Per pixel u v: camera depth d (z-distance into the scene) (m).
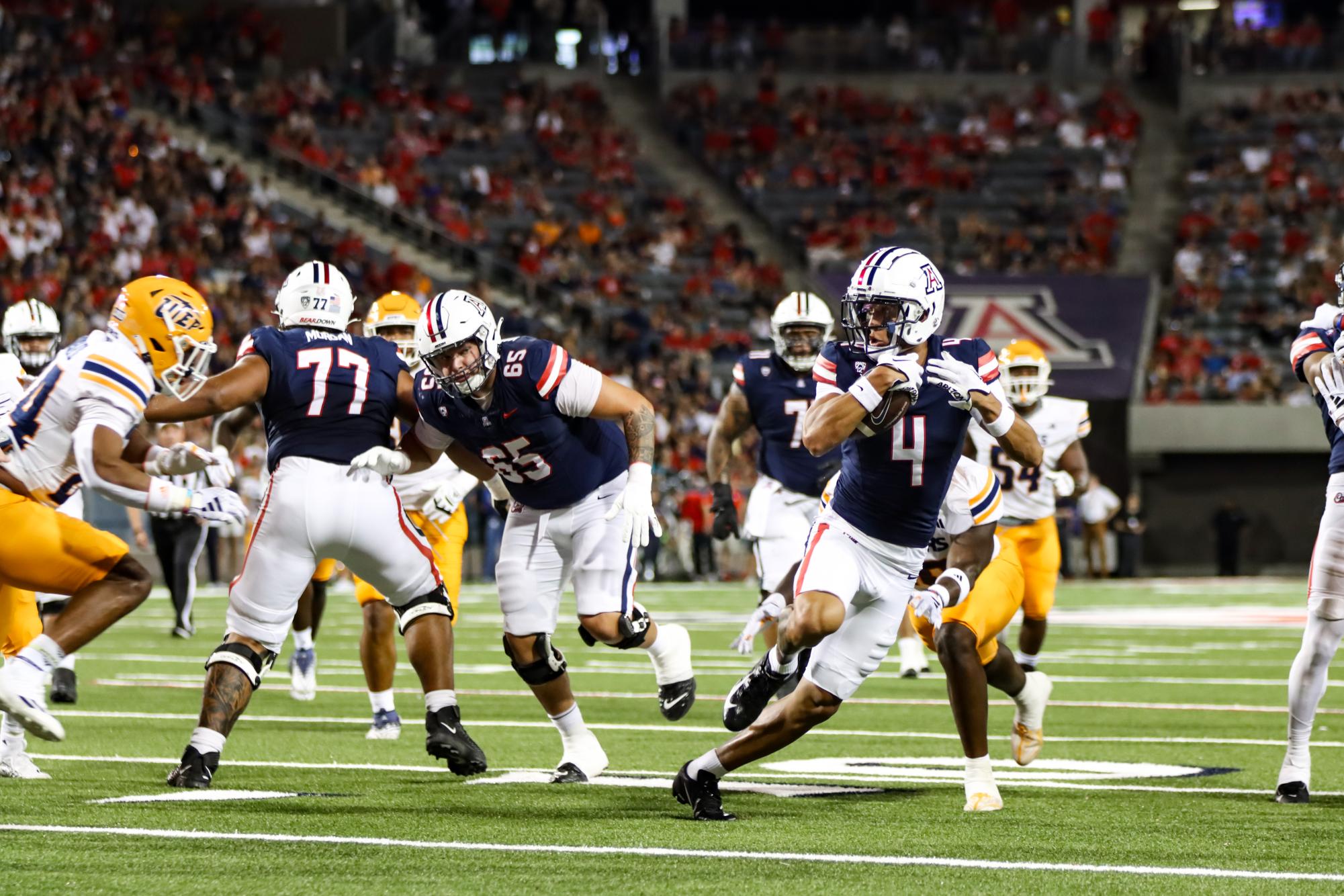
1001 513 21.05
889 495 18.12
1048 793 20.41
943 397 18.00
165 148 91.12
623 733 26.61
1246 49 119.19
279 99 106.31
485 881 14.73
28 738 25.19
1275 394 93.12
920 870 15.29
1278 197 108.12
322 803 19.27
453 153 108.75
